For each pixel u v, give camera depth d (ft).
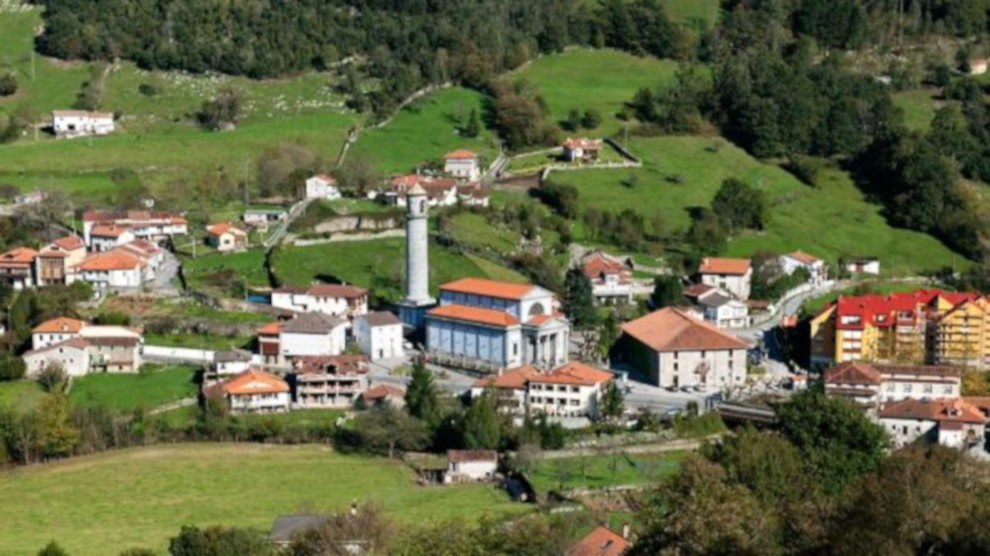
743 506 499.10
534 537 623.36
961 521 439.63
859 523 449.06
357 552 592.60
